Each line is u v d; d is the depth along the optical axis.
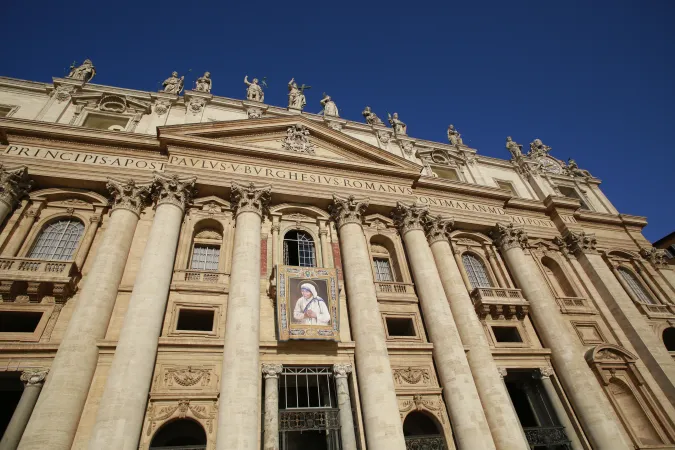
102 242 18.14
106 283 16.84
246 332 16.42
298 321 17.56
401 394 18.16
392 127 32.00
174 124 23.73
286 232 22.19
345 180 24.78
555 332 22.25
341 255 21.94
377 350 17.77
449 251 23.89
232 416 14.34
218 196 22.05
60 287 16.66
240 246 19.25
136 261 18.67
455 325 20.08
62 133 20.83
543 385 21.39
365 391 16.88
